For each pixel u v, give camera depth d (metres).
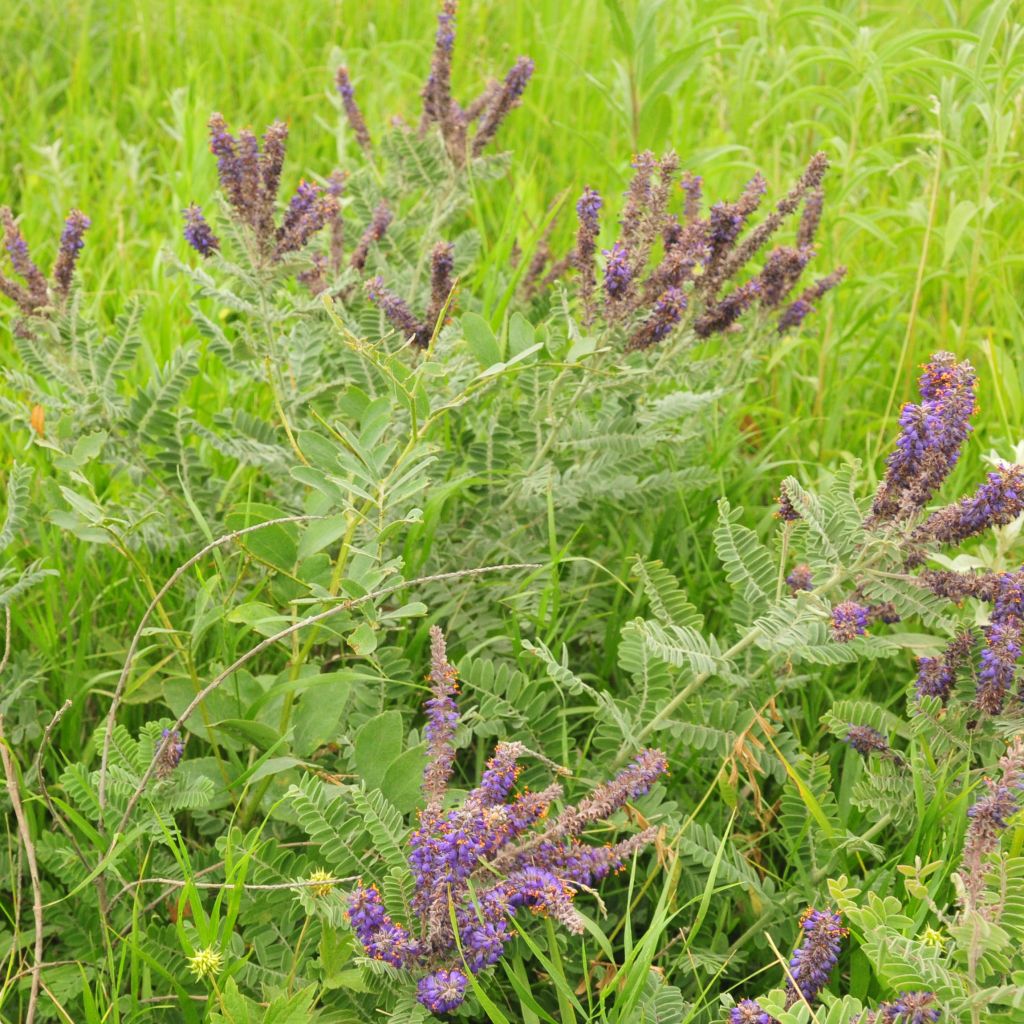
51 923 1.35
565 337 1.61
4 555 1.57
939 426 1.30
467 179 1.77
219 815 1.40
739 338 1.71
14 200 2.26
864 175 1.86
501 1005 1.32
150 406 1.55
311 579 1.38
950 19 2.11
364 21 2.83
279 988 1.29
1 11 2.79
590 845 1.41
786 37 2.41
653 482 1.62
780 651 1.39
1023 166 1.83
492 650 1.54
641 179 1.53
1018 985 1.18
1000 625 1.33
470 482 1.52
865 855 1.41
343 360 1.60
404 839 1.30
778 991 1.20
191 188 2.08
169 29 2.75
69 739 1.47
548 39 2.64
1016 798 1.24
